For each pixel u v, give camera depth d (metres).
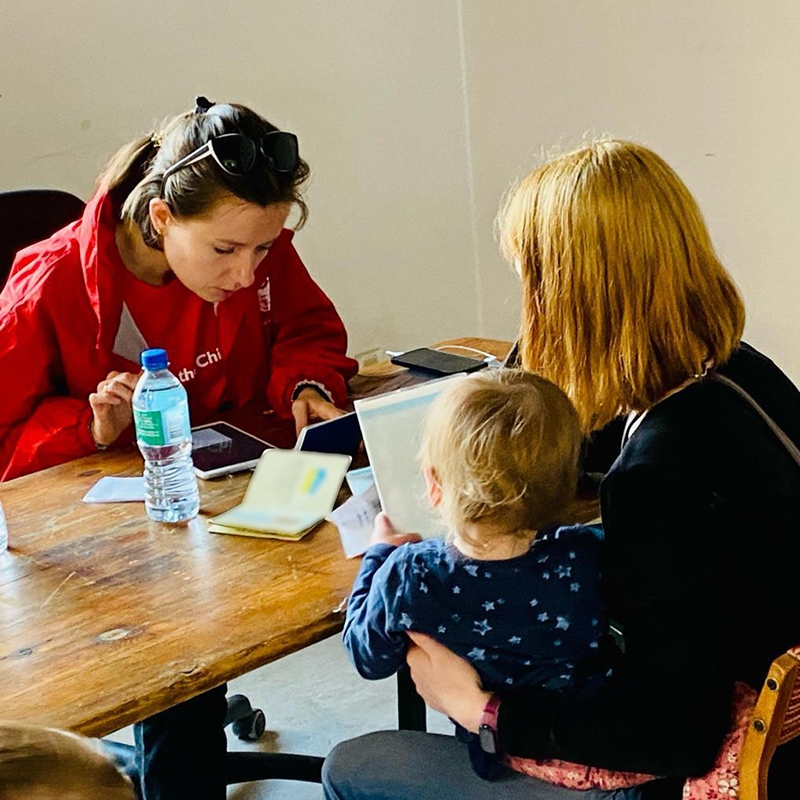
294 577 1.35
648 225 1.15
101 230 1.81
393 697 2.44
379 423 1.44
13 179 2.71
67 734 0.69
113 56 2.79
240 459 1.68
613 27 3.12
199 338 1.93
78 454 1.76
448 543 1.22
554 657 1.19
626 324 1.16
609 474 1.14
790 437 1.22
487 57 3.47
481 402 1.16
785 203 2.92
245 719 2.28
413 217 3.57
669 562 1.09
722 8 2.87
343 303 3.47
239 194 1.68
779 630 1.16
